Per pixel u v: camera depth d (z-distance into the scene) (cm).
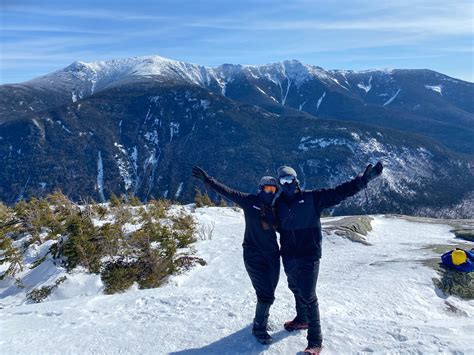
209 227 1280
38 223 1224
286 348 400
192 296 580
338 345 400
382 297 589
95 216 1290
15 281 925
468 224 1362
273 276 404
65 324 506
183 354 400
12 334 486
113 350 416
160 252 909
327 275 727
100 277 843
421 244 1024
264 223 389
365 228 1203
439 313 585
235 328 447
